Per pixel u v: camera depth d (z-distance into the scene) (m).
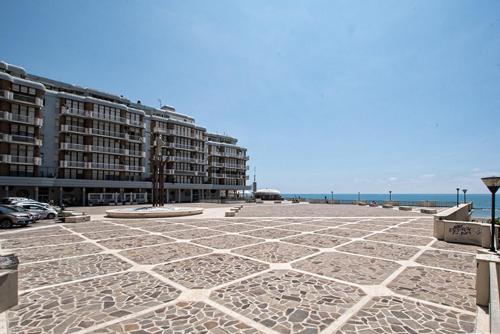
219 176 70.62
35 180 36.53
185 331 4.36
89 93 47.19
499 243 10.88
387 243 11.66
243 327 4.50
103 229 16.09
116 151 47.69
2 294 4.60
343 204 51.91
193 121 68.44
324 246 10.99
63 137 42.44
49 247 10.79
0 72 35.84
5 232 15.02
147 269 7.77
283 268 7.90
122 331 4.35
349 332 4.35
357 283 6.65
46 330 4.37
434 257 9.22
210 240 12.35
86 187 43.06
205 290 6.17
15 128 37.66
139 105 56.25
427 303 5.47
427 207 41.34
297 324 4.61
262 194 74.12
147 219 21.98
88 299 5.64
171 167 58.06
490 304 3.45
